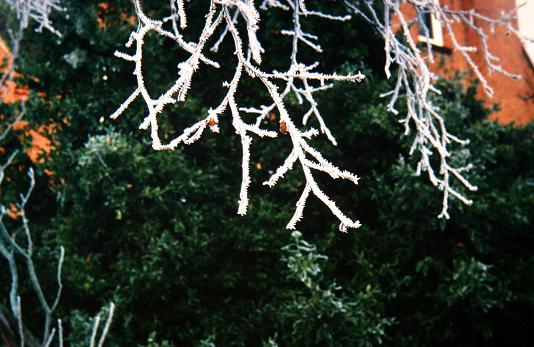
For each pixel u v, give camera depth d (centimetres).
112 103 754
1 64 799
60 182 749
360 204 770
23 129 764
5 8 770
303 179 734
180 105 745
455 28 1185
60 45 771
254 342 663
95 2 784
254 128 123
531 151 851
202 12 780
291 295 664
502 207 689
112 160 663
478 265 629
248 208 708
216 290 695
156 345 573
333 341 602
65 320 638
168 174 696
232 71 793
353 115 726
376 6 730
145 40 759
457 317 681
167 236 652
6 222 716
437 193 652
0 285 632
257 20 131
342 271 727
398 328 689
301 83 785
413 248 684
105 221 696
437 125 712
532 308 682
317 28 775
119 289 631
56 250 664
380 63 823
